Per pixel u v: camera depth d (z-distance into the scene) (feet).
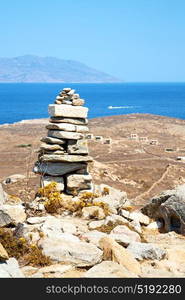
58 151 66.85
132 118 596.70
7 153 361.92
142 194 239.91
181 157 353.51
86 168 68.64
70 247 45.73
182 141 465.06
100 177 266.57
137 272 44.29
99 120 595.88
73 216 61.98
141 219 65.51
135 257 48.08
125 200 70.95
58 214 62.13
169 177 281.74
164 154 382.63
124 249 47.06
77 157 66.85
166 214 63.46
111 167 294.25
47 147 66.69
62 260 44.50
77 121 67.87
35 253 45.65
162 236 60.75
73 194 66.95
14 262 42.86
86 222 59.67
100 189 71.00
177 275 44.14
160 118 599.98
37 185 178.40
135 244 49.96
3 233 49.57
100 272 41.75
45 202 63.41
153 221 66.64
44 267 43.70
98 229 56.90
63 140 67.56
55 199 63.00
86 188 68.13
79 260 44.29
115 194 70.13
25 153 359.46
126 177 274.57
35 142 427.74
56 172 67.36
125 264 44.68
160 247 51.85
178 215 62.08
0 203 61.98
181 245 55.77
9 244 47.52
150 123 555.28
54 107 67.36
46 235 50.47
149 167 305.32
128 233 54.85
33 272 42.78
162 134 500.33
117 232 54.95
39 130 534.78
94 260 44.34
